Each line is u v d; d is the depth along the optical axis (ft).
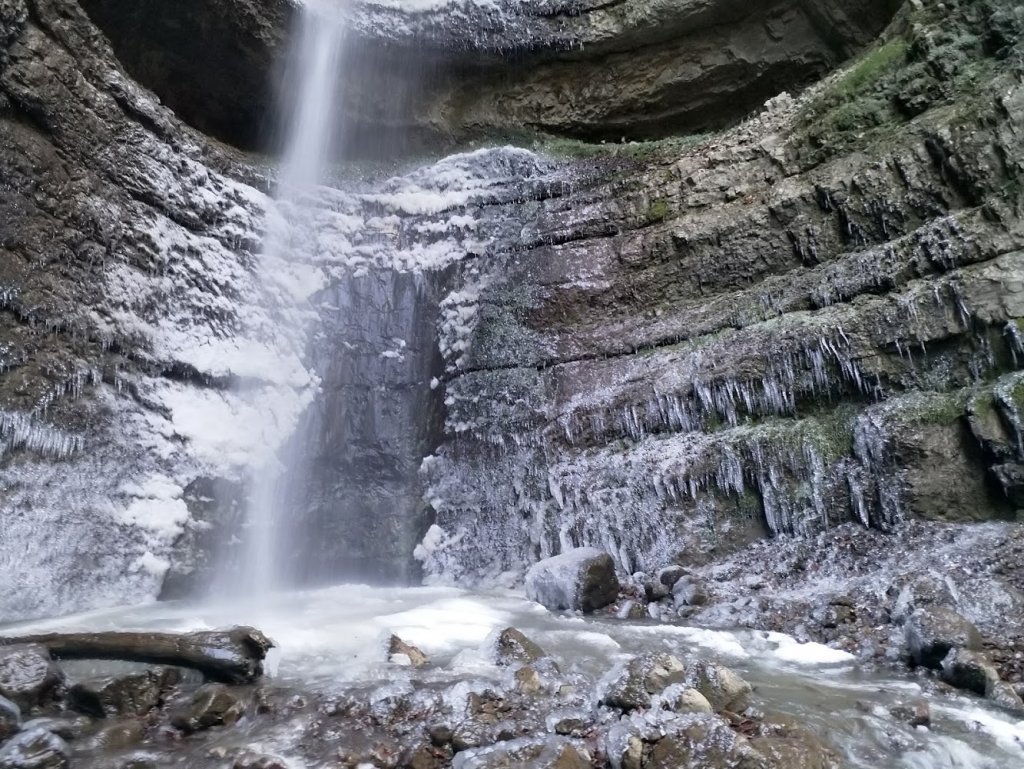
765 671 17.15
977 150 25.72
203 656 14.42
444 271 36.40
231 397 29.71
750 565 24.81
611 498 28.12
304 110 38.86
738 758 11.32
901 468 23.73
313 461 32.27
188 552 25.98
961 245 24.85
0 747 11.00
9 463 21.83
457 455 32.76
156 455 26.11
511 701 13.91
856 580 22.02
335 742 12.36
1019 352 23.08
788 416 27.12
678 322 30.89
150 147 29.07
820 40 38.27
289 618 21.44
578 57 41.63
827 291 27.61
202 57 35.63
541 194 37.22
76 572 22.47
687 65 40.81
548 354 32.94
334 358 34.12
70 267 24.89
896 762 12.37
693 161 34.27
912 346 25.00
